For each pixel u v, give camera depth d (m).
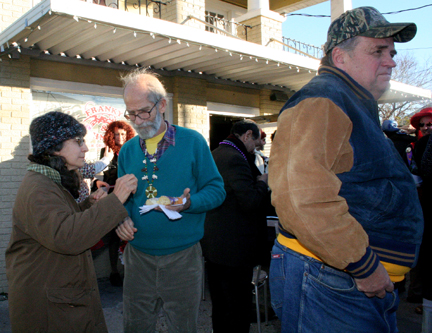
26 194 1.63
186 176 2.15
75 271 1.68
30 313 1.61
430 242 2.71
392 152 1.40
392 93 6.40
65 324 1.64
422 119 4.31
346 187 1.30
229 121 7.97
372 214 1.31
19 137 4.11
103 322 1.83
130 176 1.77
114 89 4.88
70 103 4.61
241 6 8.59
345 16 1.45
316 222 1.16
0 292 4.09
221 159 2.68
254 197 2.51
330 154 1.23
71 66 4.54
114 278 4.46
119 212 1.67
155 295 2.15
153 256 2.13
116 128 4.33
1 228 4.04
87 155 4.73
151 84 2.07
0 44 3.73
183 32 3.81
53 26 3.42
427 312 2.70
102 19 3.26
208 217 2.63
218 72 5.59
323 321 1.32
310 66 5.20
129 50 4.28
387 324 1.39
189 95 5.50
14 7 4.22
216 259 2.55
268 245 3.06
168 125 2.23
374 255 1.21
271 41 6.62
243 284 2.58
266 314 3.42
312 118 1.25
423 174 2.91
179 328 2.14
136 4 5.88
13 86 4.06
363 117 1.32
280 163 1.28
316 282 1.34
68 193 1.80
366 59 1.41
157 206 1.88
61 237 1.54
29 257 1.65
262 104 6.67
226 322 2.57
